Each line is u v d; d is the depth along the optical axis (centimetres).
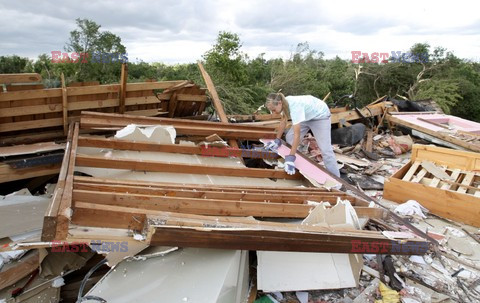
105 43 2020
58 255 249
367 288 288
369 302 274
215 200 266
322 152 475
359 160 655
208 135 466
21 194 317
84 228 204
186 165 356
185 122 465
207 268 227
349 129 741
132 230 210
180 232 205
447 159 497
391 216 335
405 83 2664
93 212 200
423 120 837
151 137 399
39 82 389
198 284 218
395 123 865
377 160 701
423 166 495
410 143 781
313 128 466
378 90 2742
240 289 246
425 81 2566
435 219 434
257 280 262
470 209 414
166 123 451
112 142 368
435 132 751
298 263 276
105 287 213
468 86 2602
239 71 1831
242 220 242
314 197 334
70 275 256
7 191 376
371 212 329
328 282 277
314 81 2511
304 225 261
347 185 396
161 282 220
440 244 372
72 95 410
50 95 397
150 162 342
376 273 309
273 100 400
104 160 325
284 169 405
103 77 1925
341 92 2650
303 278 272
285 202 320
